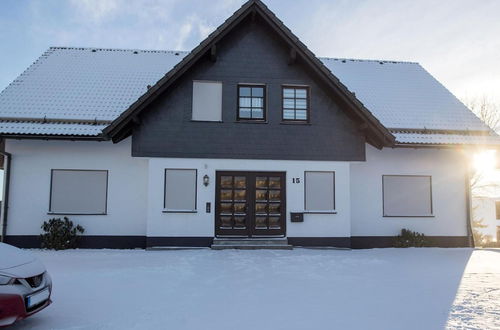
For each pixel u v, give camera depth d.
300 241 12.53
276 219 12.62
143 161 12.98
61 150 12.77
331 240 12.64
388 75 16.67
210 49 12.36
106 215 12.73
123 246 12.69
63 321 5.17
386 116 14.15
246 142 12.62
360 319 5.36
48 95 13.45
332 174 12.98
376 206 13.66
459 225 13.95
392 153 13.89
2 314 4.34
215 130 12.55
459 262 10.20
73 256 10.62
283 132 12.78
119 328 4.91
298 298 6.43
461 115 14.66
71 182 12.84
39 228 12.49
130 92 13.93
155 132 12.35
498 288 7.24
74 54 15.91
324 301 6.25
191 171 12.48
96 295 6.50
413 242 13.34
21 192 12.52
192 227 12.20
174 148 12.36
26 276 4.71
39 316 5.37
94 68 15.08
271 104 12.83
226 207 12.50
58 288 6.96
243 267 9.09
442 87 16.22
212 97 12.71
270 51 13.01
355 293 6.79
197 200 12.29
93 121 12.60
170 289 6.97
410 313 5.66
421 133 13.62
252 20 12.98
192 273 8.38
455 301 6.32
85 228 12.62
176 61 15.91
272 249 11.90
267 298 6.41
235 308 5.83
